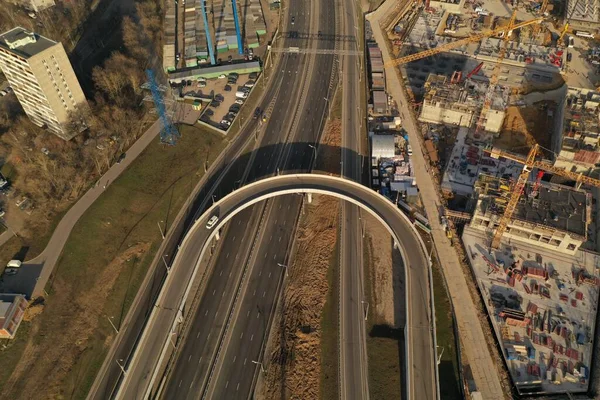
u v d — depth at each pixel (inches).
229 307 7529.5
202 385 6678.2
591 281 7839.6
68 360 6820.9
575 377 6820.9
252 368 6870.1
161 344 6801.2
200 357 6958.7
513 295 7711.6
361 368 6850.4
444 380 6756.9
